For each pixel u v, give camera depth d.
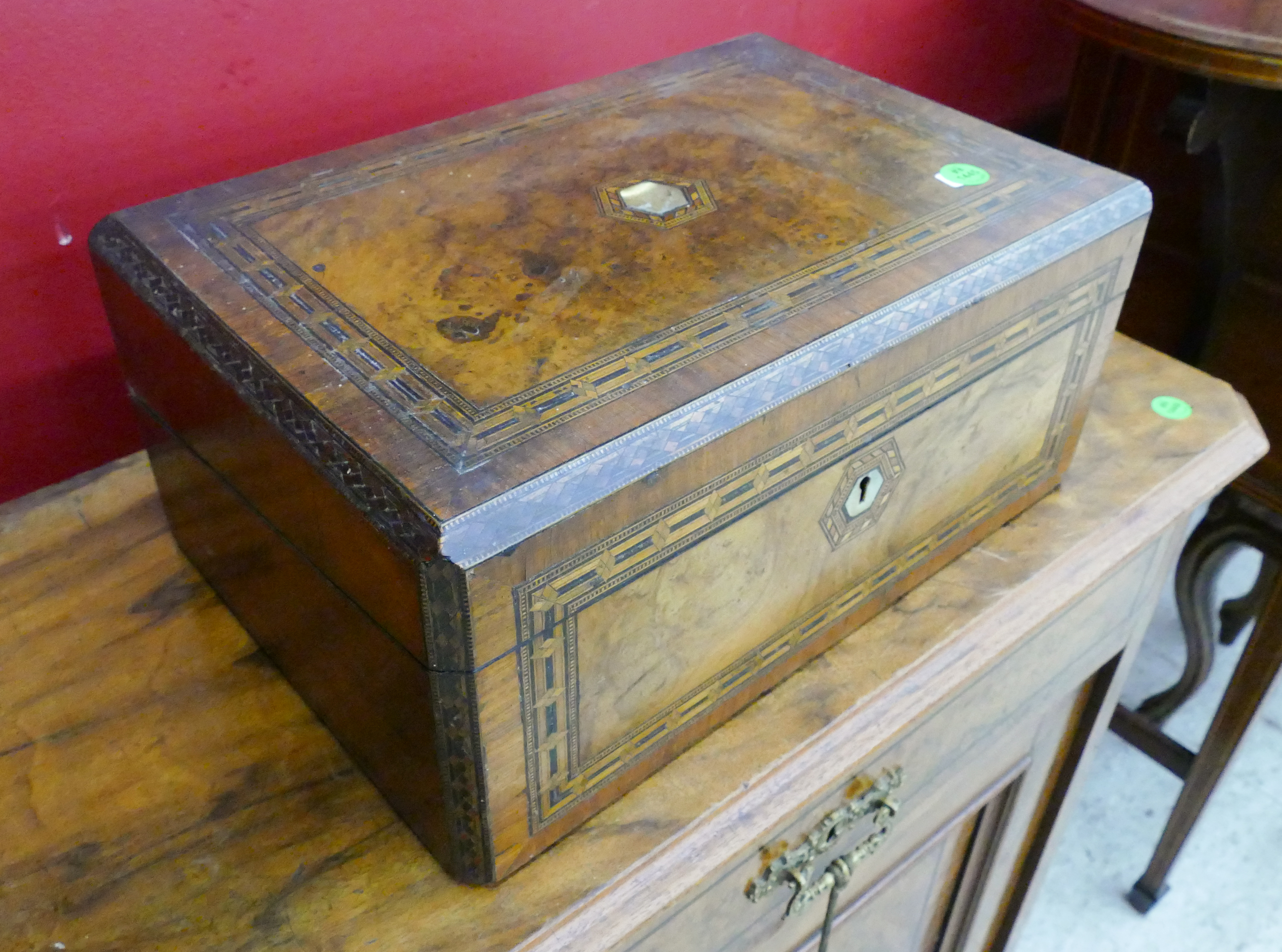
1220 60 0.93
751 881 0.69
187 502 0.71
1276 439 1.20
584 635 0.54
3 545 0.78
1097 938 1.43
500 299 0.61
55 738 0.66
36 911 0.57
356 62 0.84
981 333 0.66
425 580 0.47
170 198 0.69
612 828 0.61
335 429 0.52
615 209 0.69
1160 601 1.84
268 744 0.66
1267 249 1.12
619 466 0.51
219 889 0.58
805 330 0.59
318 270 0.63
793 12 1.12
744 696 0.67
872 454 0.64
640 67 0.88
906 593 0.76
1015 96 1.44
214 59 0.77
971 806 0.93
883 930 0.98
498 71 0.93
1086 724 1.03
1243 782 1.60
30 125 0.71
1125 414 0.92
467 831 0.56
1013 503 0.80
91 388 0.83
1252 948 1.42
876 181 0.73
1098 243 0.70
